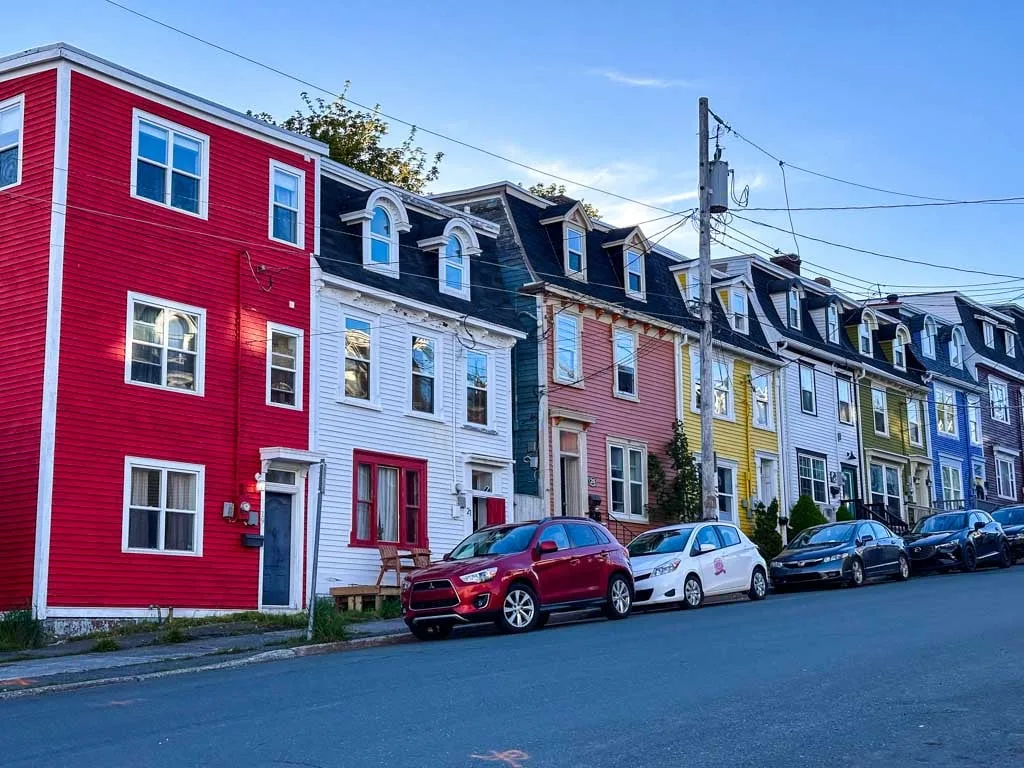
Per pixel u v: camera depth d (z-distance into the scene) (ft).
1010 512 132.26
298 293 84.02
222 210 80.02
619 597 70.90
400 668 47.34
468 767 28.63
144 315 74.64
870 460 159.22
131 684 47.83
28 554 67.67
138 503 72.64
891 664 43.34
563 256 110.52
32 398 69.56
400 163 156.35
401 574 87.61
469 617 62.59
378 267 91.09
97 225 72.64
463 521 94.99
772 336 140.77
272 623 71.46
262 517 79.05
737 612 69.36
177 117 78.07
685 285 128.67
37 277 70.90
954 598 72.08
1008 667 41.96
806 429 145.18
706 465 87.86
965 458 186.80
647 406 117.29
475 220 104.22
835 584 98.22
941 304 197.26
